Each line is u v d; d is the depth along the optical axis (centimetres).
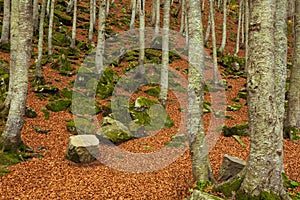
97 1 2953
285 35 613
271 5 419
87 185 578
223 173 567
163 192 555
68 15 2334
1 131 746
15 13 864
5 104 866
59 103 1087
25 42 670
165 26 1192
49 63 1456
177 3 3588
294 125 920
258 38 420
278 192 412
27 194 521
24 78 679
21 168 623
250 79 425
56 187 558
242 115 1248
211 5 1723
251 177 420
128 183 602
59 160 701
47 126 912
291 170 670
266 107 411
